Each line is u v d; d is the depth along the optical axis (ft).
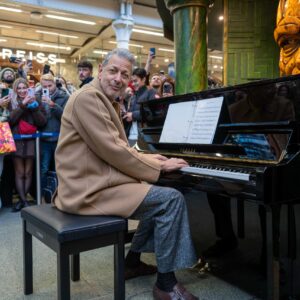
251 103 5.66
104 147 5.17
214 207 6.59
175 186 6.10
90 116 5.18
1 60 22.04
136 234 6.22
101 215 5.20
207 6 10.37
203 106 6.51
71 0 26.96
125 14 28.66
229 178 5.01
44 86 12.66
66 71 32.99
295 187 4.73
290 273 5.12
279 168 4.62
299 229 5.19
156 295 5.34
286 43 7.35
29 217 5.54
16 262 7.43
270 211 4.62
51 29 31.65
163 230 5.15
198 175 5.54
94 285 6.36
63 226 4.65
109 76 5.55
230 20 14.05
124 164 5.31
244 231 6.02
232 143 5.83
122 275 5.08
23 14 28.02
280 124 5.09
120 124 5.69
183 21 10.28
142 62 32.86
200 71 10.37
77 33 32.94
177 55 10.53
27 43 33.01
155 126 7.93
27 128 11.76
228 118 6.08
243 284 6.11
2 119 11.50
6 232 9.53
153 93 11.89
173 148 7.04
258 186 4.57
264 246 5.64
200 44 10.32
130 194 5.24
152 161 5.58
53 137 12.46
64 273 4.61
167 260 5.15
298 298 5.24
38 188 12.19
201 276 6.70
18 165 11.98
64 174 5.38
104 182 5.26
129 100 12.61
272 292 4.69
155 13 30.66
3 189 12.88
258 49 13.99
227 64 14.17
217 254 6.59
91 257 7.74
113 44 36.06
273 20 13.76
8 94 12.08
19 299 5.84
